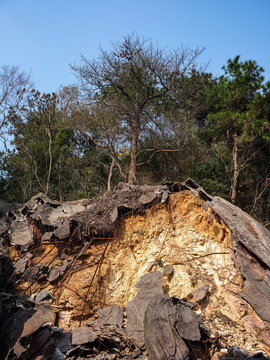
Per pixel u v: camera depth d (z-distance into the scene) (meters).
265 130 20.28
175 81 22.23
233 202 19.91
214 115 21.23
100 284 9.77
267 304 8.30
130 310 8.52
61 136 23.52
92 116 21.31
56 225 11.43
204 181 21.23
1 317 6.86
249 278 8.80
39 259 10.87
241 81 21.19
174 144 21.50
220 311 8.51
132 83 22.53
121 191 12.10
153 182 22.30
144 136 22.39
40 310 8.68
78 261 10.43
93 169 22.97
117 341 7.67
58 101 20.92
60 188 20.36
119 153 23.72
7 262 8.38
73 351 7.37
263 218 20.33
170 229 10.70
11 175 20.52
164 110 23.23
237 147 20.98
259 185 21.62
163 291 9.29
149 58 21.58
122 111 21.31
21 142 21.11
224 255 9.60
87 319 9.13
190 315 7.57
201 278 9.31
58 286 9.82
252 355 7.21
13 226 11.92
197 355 7.24
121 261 10.31
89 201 12.79
